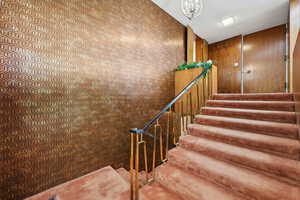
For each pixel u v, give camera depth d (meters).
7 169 1.78
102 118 2.74
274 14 4.14
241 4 3.74
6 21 1.74
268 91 4.83
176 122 4.34
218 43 6.07
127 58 3.15
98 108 2.67
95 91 2.62
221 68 5.94
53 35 2.11
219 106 2.94
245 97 2.88
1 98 1.72
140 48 3.44
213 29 5.11
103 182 2.28
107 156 2.84
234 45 5.62
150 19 3.71
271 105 2.34
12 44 1.78
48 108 2.09
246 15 4.22
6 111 1.76
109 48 2.82
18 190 1.86
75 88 2.36
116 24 2.93
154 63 3.83
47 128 2.09
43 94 2.04
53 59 2.12
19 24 1.83
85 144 2.50
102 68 2.71
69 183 2.24
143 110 3.56
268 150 1.69
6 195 1.78
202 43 5.84
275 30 4.76
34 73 1.95
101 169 2.68
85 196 1.96
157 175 1.84
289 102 2.21
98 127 2.68
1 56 1.71
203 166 1.68
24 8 1.87
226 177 1.47
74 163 2.37
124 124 3.14
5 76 1.74
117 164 3.02
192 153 2.04
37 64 1.98
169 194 1.65
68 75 2.28
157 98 3.95
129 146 3.26
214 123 2.45
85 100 2.49
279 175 1.40
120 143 3.07
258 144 1.75
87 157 2.53
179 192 1.60
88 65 2.52
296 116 1.91
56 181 2.18
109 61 2.82
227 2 3.67
